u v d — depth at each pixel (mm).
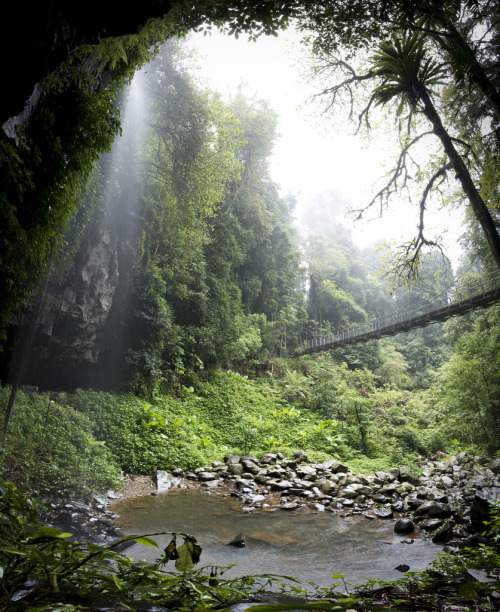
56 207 4891
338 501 10258
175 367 18781
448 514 8414
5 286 4672
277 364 28219
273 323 29750
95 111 4930
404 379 36469
